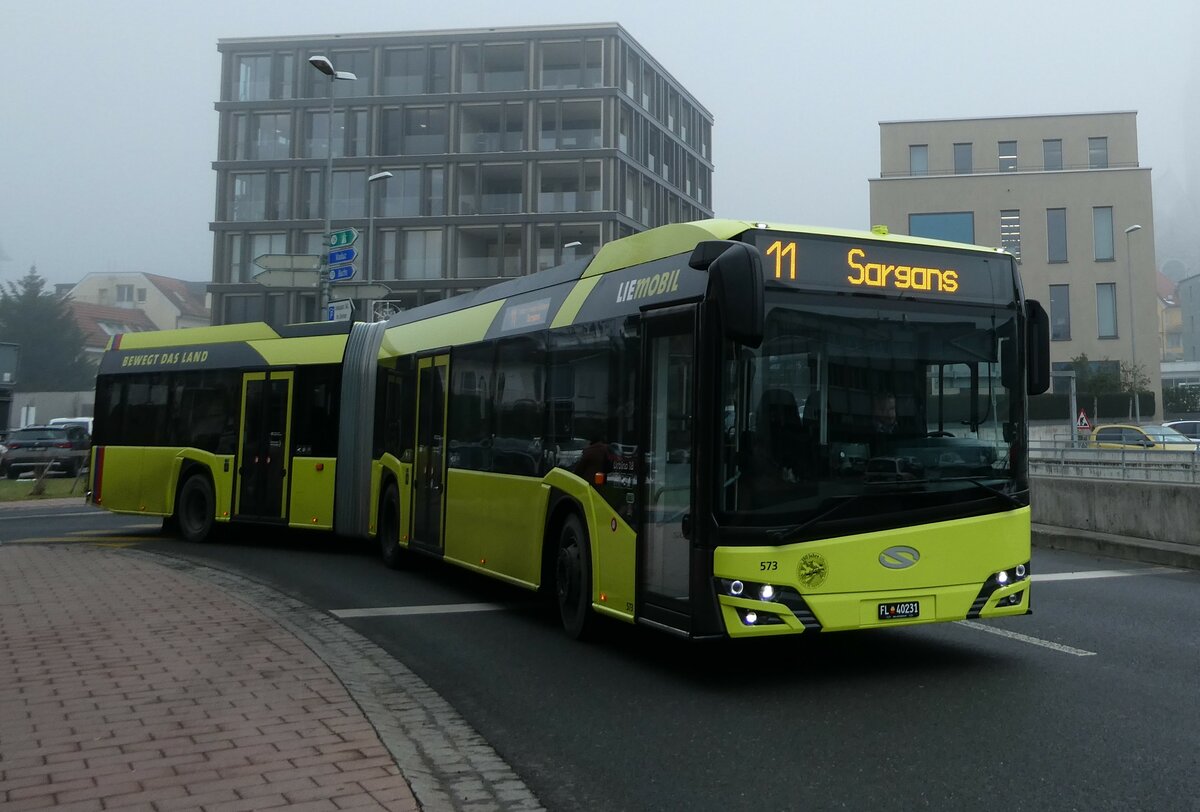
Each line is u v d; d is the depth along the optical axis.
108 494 17.14
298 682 6.74
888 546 6.86
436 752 5.55
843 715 6.25
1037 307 7.55
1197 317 107.75
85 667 7.12
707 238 7.11
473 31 58.12
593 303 8.48
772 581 6.59
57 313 84.25
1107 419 53.66
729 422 6.67
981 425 7.26
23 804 4.48
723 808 4.73
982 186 58.72
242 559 14.04
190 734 5.55
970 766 5.25
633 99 60.41
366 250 57.97
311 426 14.68
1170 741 5.64
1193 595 10.70
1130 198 57.59
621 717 6.29
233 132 59.16
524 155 57.44
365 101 58.19
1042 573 12.42
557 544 9.06
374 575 12.57
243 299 58.62
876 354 7.03
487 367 10.53
